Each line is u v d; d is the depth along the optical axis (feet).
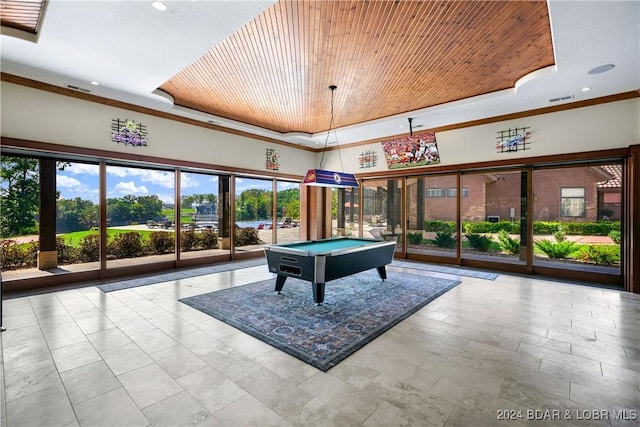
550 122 18.60
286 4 9.46
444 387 7.54
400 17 10.14
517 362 8.73
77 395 7.16
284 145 28.76
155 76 14.07
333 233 32.83
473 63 13.52
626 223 16.35
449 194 25.38
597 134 17.07
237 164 24.79
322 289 13.66
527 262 20.02
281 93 17.37
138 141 18.95
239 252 25.53
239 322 11.61
